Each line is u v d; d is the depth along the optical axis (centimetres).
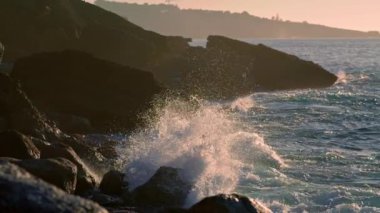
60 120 3112
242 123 3906
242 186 1900
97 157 2183
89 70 3772
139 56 7131
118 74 3778
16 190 776
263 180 1995
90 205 791
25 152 1767
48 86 3753
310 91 6419
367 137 3384
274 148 2864
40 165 1446
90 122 3491
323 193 1844
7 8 7331
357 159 2567
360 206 1706
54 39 7306
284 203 1739
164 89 3825
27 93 3747
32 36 7250
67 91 3725
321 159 2545
